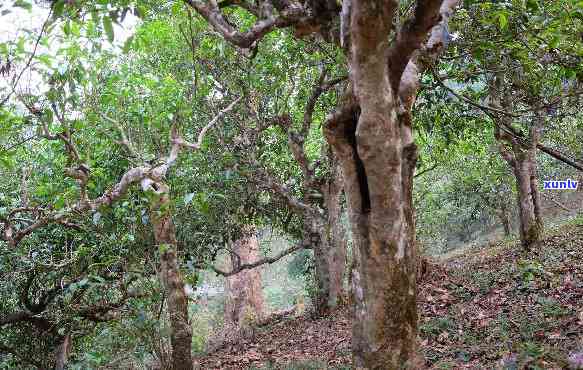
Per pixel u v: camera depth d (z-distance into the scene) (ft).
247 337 42.55
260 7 16.37
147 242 25.26
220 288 69.21
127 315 23.80
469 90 29.81
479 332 22.49
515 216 87.51
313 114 40.60
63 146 24.50
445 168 64.95
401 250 13.24
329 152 39.63
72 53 17.40
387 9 10.80
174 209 22.44
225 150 34.35
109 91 22.44
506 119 34.14
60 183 24.98
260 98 34.71
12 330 32.04
